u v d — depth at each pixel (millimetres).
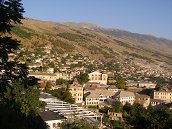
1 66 24859
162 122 45812
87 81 192750
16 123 26969
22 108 53406
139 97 158750
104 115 119125
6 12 23938
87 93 151375
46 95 111750
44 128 43094
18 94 55031
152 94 174250
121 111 125875
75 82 167000
